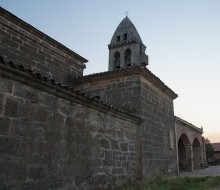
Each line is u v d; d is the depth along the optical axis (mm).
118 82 13969
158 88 15789
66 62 15398
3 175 5691
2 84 5992
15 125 6160
